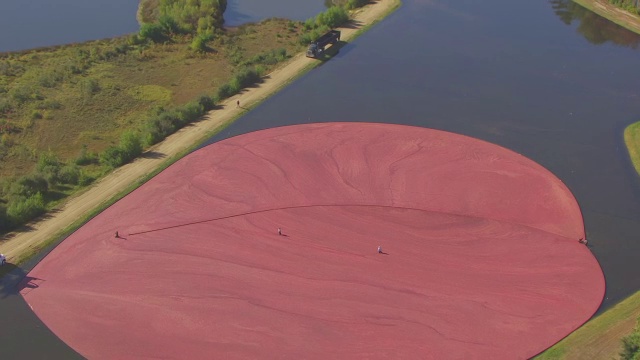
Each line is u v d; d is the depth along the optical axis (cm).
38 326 3803
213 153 5666
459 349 3791
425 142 5984
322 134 6044
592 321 4034
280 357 3681
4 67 7175
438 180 5406
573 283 4359
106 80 7119
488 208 5081
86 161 5544
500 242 4712
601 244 4750
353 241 4634
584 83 7394
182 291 4103
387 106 6656
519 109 6706
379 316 4000
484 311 4072
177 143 5819
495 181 5431
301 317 3959
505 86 7231
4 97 6531
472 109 6662
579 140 6147
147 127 5947
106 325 3825
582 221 4991
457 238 4725
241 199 5041
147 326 3834
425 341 3834
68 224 4681
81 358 3609
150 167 5431
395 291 4197
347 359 3688
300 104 6631
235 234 4641
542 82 7375
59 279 4159
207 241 4556
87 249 4438
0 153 5606
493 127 6316
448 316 4025
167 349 3691
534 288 4294
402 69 7562
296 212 4912
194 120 6244
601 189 5400
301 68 7481
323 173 5422
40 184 5041
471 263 4488
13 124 6078
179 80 7256
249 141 5881
